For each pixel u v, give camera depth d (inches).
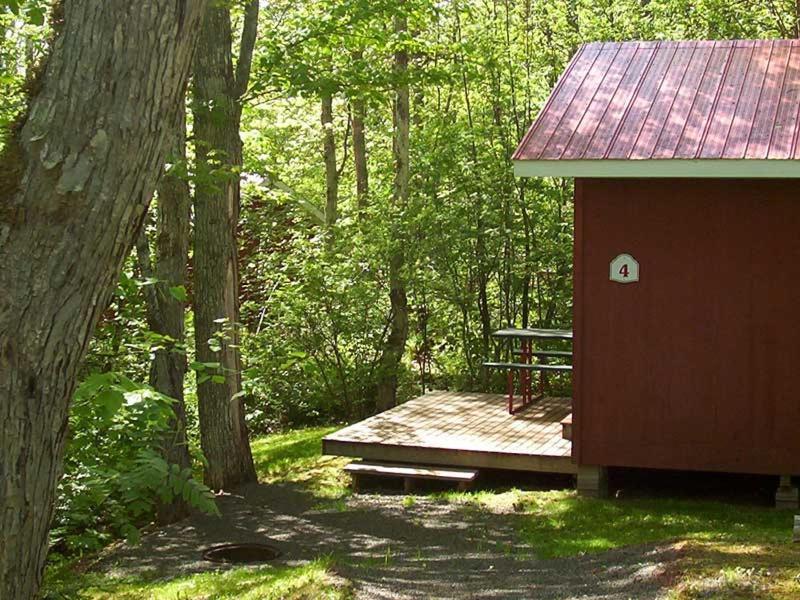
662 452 351.6
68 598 247.4
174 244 355.9
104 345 347.3
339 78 415.2
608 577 242.4
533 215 595.2
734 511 339.0
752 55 404.8
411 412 469.1
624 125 353.7
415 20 455.5
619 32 633.6
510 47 595.5
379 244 570.9
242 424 417.7
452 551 303.7
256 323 629.3
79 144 113.6
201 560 312.0
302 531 341.7
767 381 342.0
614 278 353.1
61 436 125.6
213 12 388.8
